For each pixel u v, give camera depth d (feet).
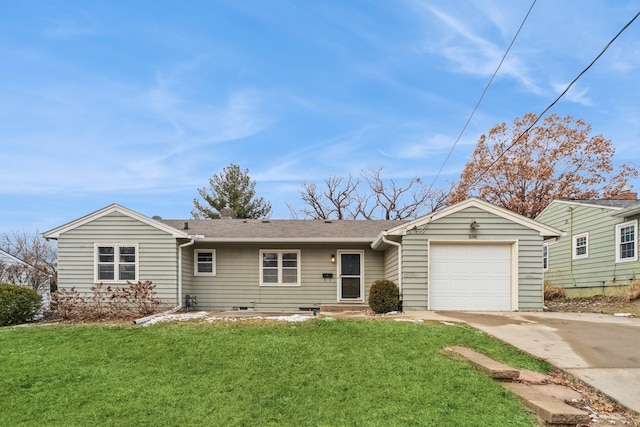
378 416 15.84
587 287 58.70
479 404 16.79
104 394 18.48
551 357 22.82
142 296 40.52
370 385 18.70
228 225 57.57
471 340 25.84
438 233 41.09
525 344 25.31
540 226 40.78
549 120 95.86
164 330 29.48
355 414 16.06
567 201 64.13
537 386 18.95
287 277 52.01
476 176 100.22
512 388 18.49
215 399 17.71
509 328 29.48
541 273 40.57
